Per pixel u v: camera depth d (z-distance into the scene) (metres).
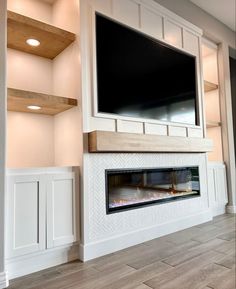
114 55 2.59
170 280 1.78
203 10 3.82
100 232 2.32
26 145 2.60
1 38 1.85
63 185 2.16
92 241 2.25
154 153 2.89
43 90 2.75
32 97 2.09
